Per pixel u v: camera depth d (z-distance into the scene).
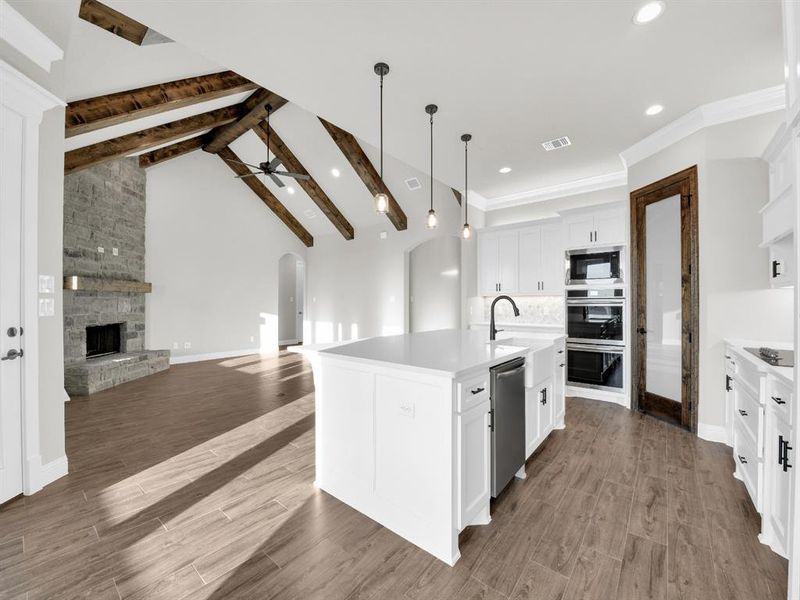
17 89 2.00
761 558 1.66
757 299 2.91
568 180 4.91
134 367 5.32
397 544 1.78
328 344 2.62
